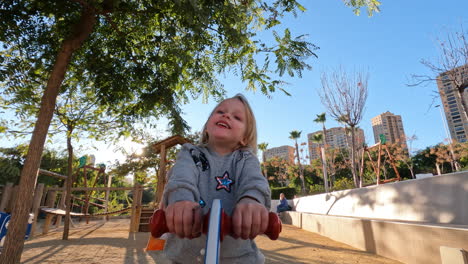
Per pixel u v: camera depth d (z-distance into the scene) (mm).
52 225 10781
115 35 5227
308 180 36000
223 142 1085
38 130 3676
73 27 4273
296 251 4918
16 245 3271
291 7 4516
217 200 639
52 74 3953
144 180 18719
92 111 6250
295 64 4363
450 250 3135
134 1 4488
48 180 16984
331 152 28719
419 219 4465
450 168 34719
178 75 4965
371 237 4867
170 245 1062
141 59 5102
